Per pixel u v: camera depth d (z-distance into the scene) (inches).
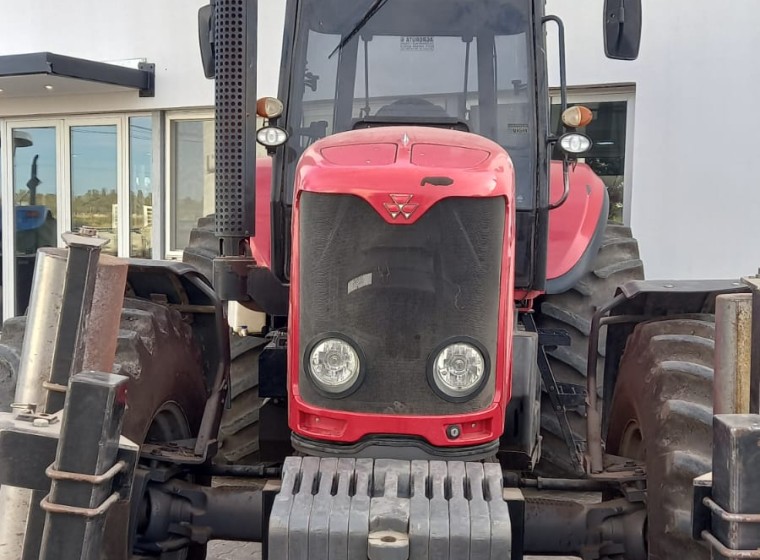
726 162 258.4
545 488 112.7
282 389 112.6
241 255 113.7
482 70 130.0
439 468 88.0
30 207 372.8
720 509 70.6
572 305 157.1
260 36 305.3
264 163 154.8
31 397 81.4
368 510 82.2
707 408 96.7
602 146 282.2
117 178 354.3
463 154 98.9
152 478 107.7
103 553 96.9
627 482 108.0
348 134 108.0
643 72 266.4
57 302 82.4
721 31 255.4
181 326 120.4
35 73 294.8
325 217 94.1
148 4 329.1
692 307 117.1
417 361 93.2
